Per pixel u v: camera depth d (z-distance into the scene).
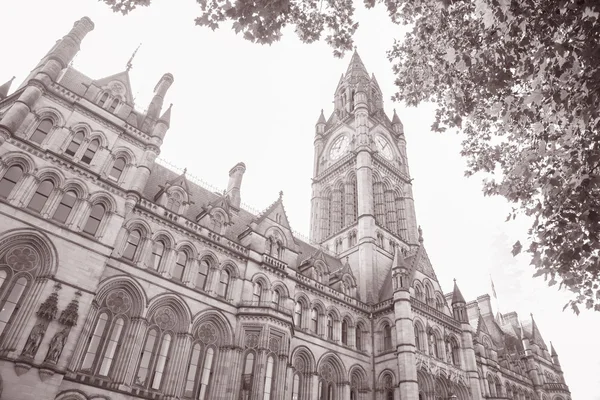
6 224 29.69
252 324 40.22
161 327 36.12
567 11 15.61
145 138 41.09
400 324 50.97
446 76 22.12
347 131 86.50
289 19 21.12
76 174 34.72
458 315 60.41
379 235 68.88
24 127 33.69
